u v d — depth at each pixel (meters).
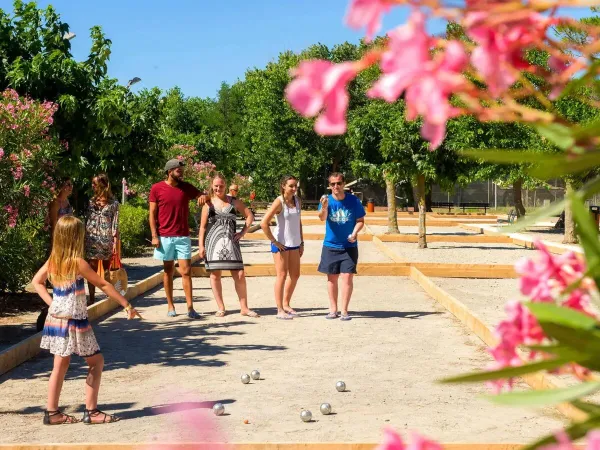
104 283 6.30
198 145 53.75
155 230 12.03
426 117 0.76
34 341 9.21
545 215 1.02
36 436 5.95
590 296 1.11
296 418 6.38
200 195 12.19
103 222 12.45
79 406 6.83
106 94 16.02
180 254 12.01
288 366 8.46
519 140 24.59
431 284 14.64
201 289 15.93
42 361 8.87
